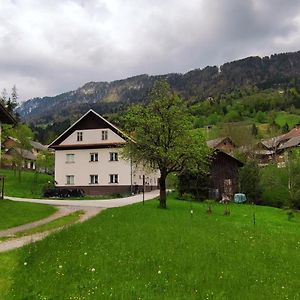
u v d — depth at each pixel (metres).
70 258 18.62
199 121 177.75
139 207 42.19
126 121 45.62
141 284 15.66
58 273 16.61
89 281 15.80
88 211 39.62
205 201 55.91
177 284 15.93
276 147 120.12
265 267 19.67
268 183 68.44
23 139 89.06
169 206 46.03
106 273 16.73
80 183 74.00
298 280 18.05
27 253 19.94
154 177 84.75
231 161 64.56
